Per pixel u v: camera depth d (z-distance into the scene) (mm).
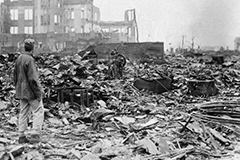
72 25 77000
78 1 76250
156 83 14875
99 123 8328
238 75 20844
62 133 7328
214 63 33000
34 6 75812
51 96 10844
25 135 6312
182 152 5816
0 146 5840
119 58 19938
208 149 6258
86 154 5621
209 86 14594
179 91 15180
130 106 11016
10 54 20953
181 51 66625
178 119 8969
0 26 74438
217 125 7812
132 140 6738
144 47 38906
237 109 9398
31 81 6141
